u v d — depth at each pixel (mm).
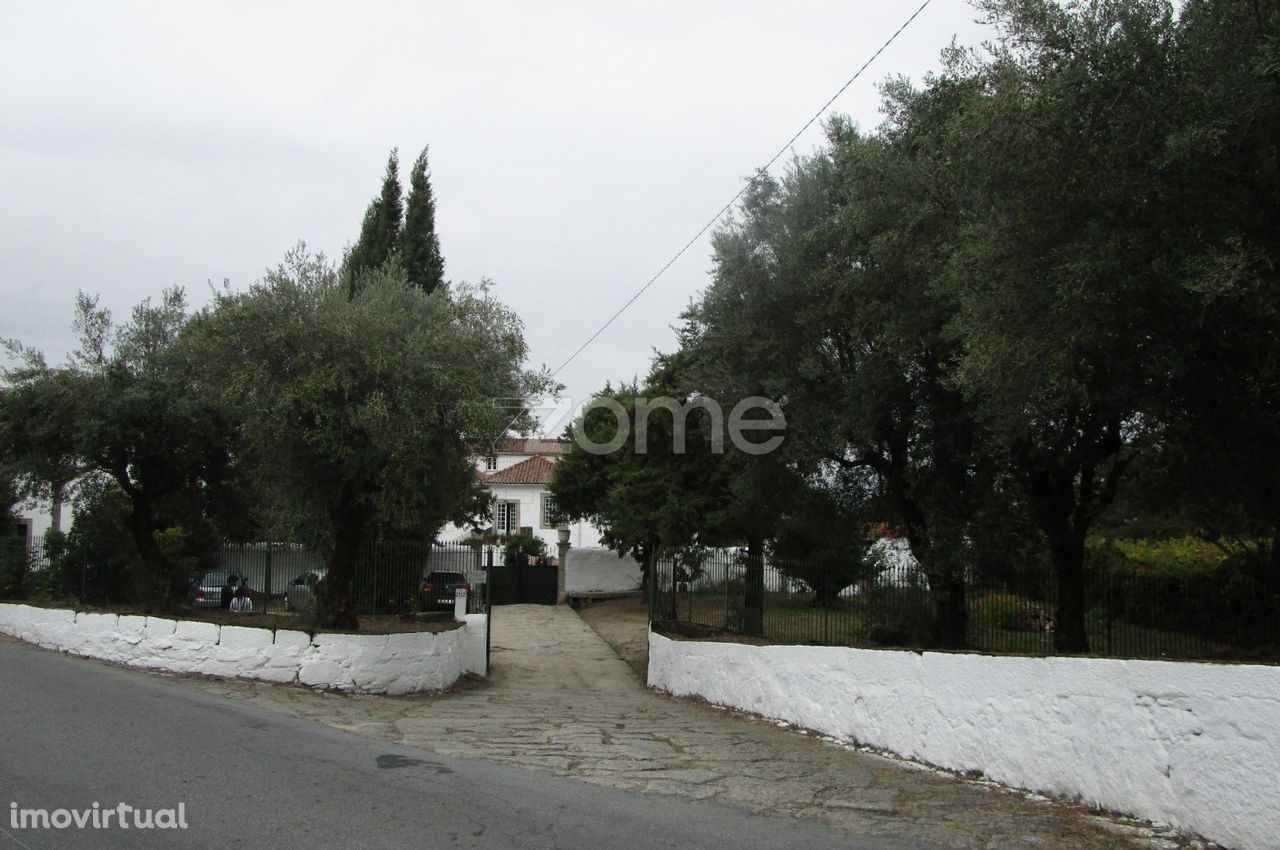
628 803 7457
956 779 8633
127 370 16438
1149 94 7289
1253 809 5996
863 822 7047
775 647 12805
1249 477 9078
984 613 13688
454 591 21594
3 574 20531
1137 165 7375
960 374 8883
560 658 21969
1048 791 7777
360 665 13727
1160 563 18781
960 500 13195
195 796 7133
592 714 13094
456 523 22891
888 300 12688
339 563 15195
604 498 33000
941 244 11047
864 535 16172
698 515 22047
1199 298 7172
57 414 15961
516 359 14969
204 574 19328
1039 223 7828
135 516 17359
